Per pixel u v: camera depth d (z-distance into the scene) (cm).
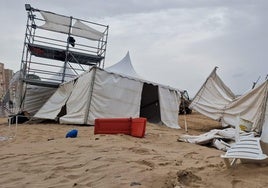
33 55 2155
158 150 715
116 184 399
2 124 1670
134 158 575
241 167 453
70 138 898
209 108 1662
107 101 1429
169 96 1683
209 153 701
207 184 396
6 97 2300
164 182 392
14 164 560
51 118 1619
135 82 1526
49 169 511
